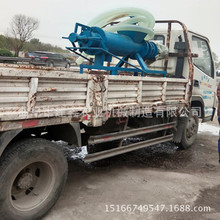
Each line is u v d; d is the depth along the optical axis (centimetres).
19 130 247
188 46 487
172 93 439
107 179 391
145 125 452
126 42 411
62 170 294
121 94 344
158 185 380
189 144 571
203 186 387
